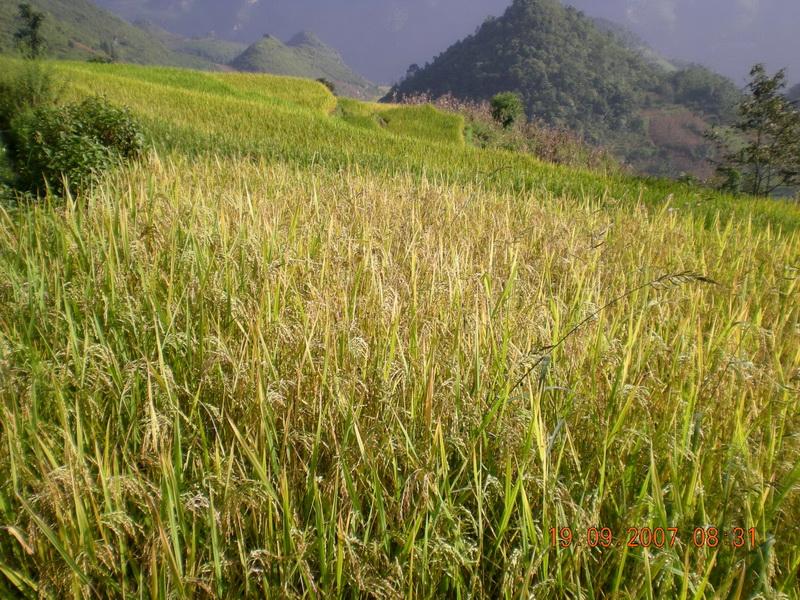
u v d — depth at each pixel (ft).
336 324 10.09
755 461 7.30
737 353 9.85
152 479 7.43
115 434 8.15
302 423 8.23
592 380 8.83
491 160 49.29
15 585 6.35
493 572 6.68
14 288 11.13
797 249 20.35
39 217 15.69
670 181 44.93
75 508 6.31
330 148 44.24
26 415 7.63
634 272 14.75
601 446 7.64
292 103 92.12
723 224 28.48
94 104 30.68
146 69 103.40
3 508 6.54
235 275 12.42
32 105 48.83
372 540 6.50
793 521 6.75
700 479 6.92
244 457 7.68
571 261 14.38
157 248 13.25
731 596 6.17
